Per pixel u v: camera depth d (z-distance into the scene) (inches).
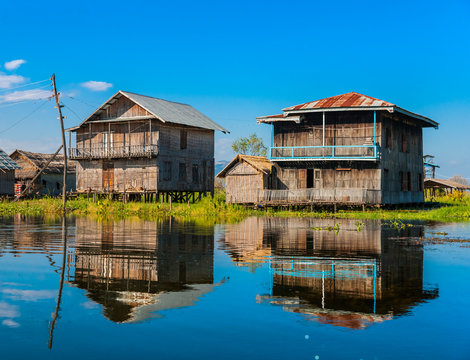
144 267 330.3
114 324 197.0
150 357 162.2
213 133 1774.1
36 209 1205.7
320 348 171.0
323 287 266.4
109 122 1608.0
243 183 1347.2
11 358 160.6
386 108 1186.6
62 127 1282.0
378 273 310.8
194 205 1302.9
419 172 1541.6
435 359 161.8
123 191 1550.2
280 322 200.7
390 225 738.2
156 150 1519.4
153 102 1621.6
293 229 660.1
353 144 1254.3
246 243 480.4
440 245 467.2
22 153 2086.6
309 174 1375.5
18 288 260.7
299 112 1251.8
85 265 337.4
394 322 201.5
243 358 161.3
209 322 200.4
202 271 315.3
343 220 877.8
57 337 181.6
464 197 1675.7
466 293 253.6
